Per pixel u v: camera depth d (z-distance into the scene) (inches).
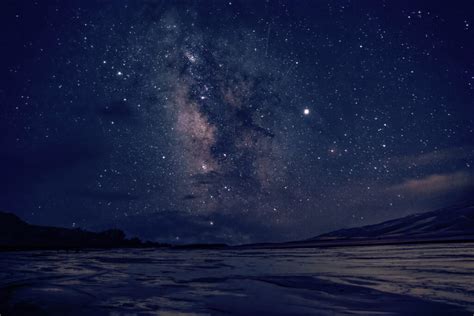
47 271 371.9
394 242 1024.9
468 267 314.0
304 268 358.3
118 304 183.2
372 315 148.2
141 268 402.3
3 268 410.9
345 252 653.9
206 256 661.9
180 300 192.1
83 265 451.8
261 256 621.9
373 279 255.3
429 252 535.2
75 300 196.2
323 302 178.2
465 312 148.5
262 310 162.9
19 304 187.3
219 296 202.2
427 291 199.8
